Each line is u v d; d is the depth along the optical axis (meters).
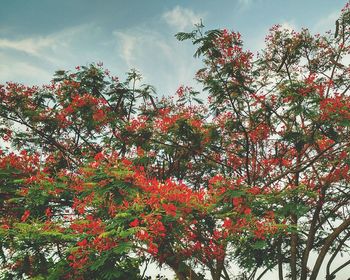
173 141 12.12
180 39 10.01
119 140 12.34
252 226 9.20
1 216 10.72
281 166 13.41
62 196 9.86
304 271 12.59
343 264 13.28
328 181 11.88
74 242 8.57
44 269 9.23
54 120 12.67
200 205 8.90
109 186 7.90
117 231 7.31
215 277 11.24
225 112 12.93
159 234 7.73
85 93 12.36
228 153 14.19
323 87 11.08
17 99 12.48
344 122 9.77
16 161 10.41
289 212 9.91
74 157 13.05
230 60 10.77
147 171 12.58
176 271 10.70
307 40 12.91
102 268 7.47
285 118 11.83
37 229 8.21
